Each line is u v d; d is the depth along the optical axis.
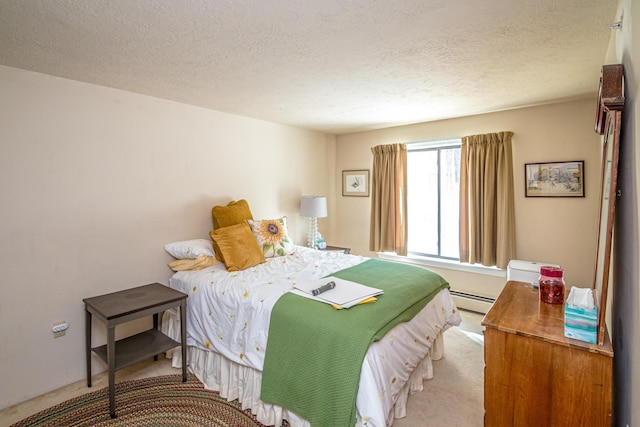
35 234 2.14
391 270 2.64
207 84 2.42
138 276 2.66
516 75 2.30
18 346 2.08
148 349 2.24
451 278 3.75
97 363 2.42
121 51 1.83
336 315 1.78
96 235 2.42
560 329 1.33
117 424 1.88
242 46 1.79
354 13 1.46
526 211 3.25
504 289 1.86
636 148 1.03
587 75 2.31
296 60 1.99
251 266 2.75
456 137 3.64
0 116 1.99
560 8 1.44
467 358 2.62
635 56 1.04
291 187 4.12
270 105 3.05
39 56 1.88
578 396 1.23
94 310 2.10
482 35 1.70
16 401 2.07
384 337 1.73
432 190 4.05
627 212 1.19
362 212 4.53
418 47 1.83
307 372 1.69
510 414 1.37
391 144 4.06
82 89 2.33
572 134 3.00
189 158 3.00
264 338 1.94
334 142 4.76
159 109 2.77
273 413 1.84
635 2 1.04
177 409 2.01
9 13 1.42
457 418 1.92
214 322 2.25
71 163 2.29
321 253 3.33
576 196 3.00
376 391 1.53
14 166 2.05
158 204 2.78
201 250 2.74
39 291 2.16
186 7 1.39
